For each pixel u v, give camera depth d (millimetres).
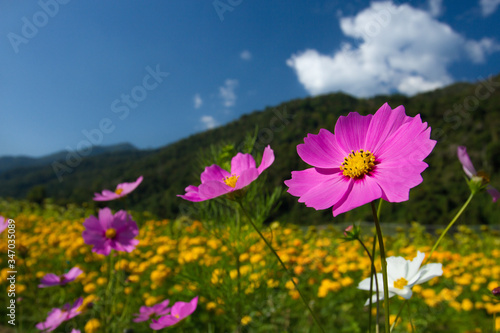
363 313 709
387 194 155
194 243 874
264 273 561
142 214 1453
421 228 1671
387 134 182
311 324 660
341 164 188
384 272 143
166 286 779
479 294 789
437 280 846
